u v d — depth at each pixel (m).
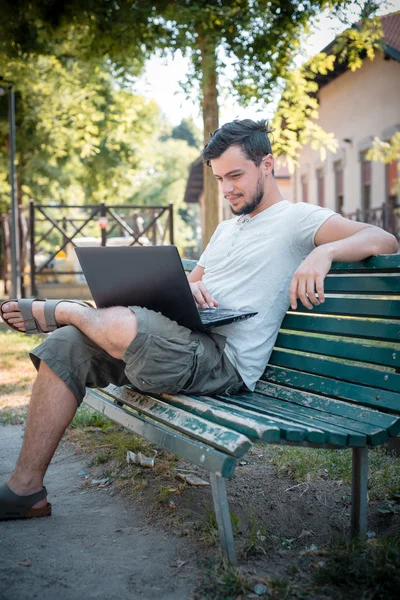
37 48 10.35
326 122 20.06
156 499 3.03
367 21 8.55
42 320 2.81
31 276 13.93
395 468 3.28
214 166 3.01
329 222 2.88
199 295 2.90
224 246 3.18
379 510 2.83
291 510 2.93
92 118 14.25
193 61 8.41
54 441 2.80
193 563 2.39
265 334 3.01
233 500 3.03
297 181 23.67
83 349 2.75
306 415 2.68
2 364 7.12
